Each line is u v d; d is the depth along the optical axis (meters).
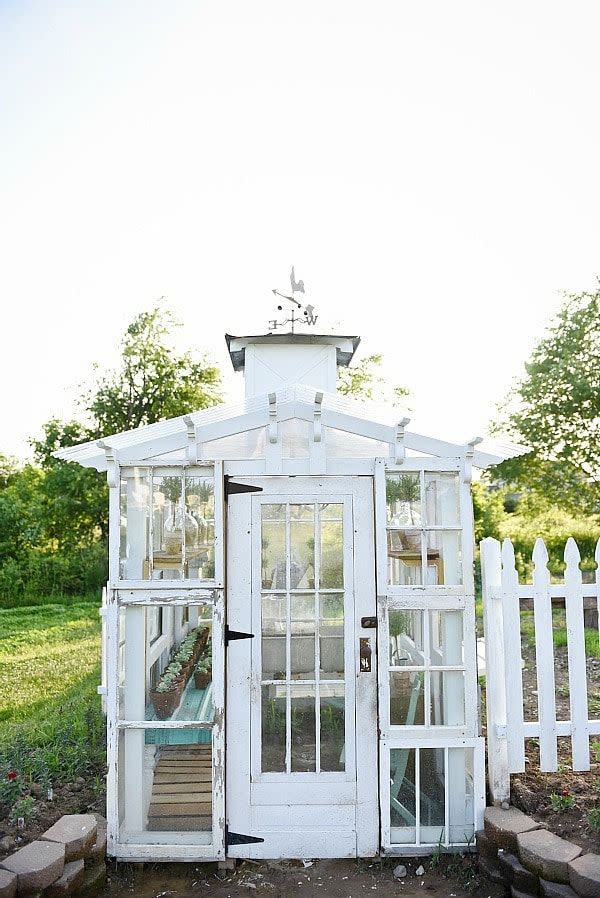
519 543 18.59
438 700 4.61
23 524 20.36
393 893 4.15
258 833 4.53
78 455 4.69
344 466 4.64
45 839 4.07
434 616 4.68
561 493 17.88
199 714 4.62
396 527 4.61
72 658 11.06
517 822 4.24
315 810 4.54
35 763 5.52
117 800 4.51
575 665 4.68
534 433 17.66
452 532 4.67
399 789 4.57
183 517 4.61
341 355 7.88
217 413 4.87
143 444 4.61
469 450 4.62
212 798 4.48
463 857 4.44
